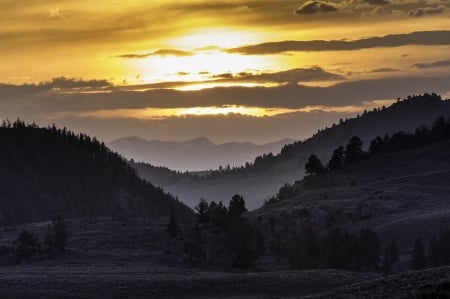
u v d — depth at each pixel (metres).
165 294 93.12
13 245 138.38
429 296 53.44
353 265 124.44
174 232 146.00
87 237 148.50
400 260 136.25
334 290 63.50
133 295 92.19
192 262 126.19
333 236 125.25
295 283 97.38
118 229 157.62
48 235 133.75
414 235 162.12
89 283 96.31
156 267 118.19
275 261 134.25
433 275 59.72
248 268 125.19
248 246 126.50
